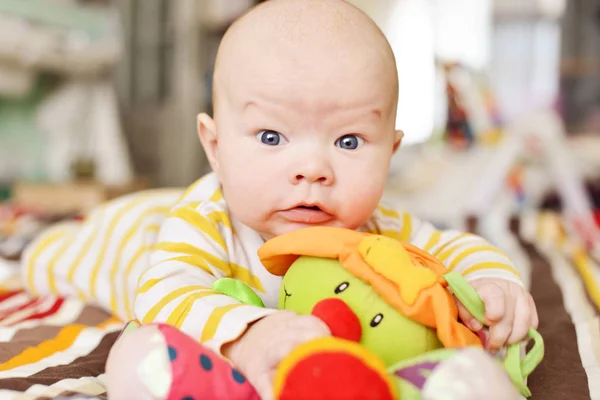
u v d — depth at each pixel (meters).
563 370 0.79
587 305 1.14
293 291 0.64
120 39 4.37
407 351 0.58
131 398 0.51
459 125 2.54
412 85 4.35
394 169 2.53
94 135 3.49
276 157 0.69
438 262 0.67
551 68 4.78
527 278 1.38
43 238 1.28
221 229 0.83
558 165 2.40
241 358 0.56
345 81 0.68
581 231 2.08
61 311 1.10
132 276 1.05
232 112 0.73
